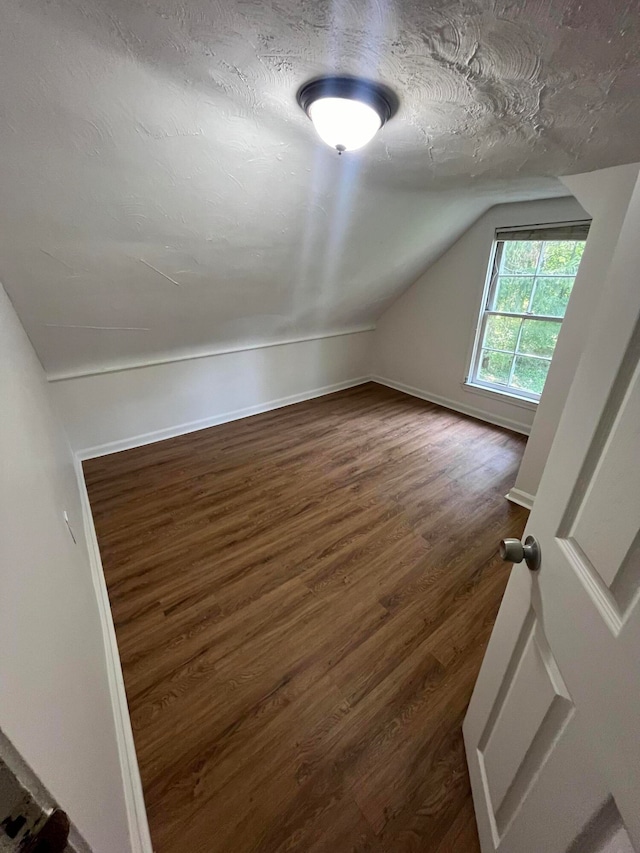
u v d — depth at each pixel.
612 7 0.64
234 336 3.15
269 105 1.17
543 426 2.24
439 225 2.84
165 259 1.93
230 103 1.15
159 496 2.46
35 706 0.45
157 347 2.79
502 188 2.23
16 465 0.76
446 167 1.69
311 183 1.74
